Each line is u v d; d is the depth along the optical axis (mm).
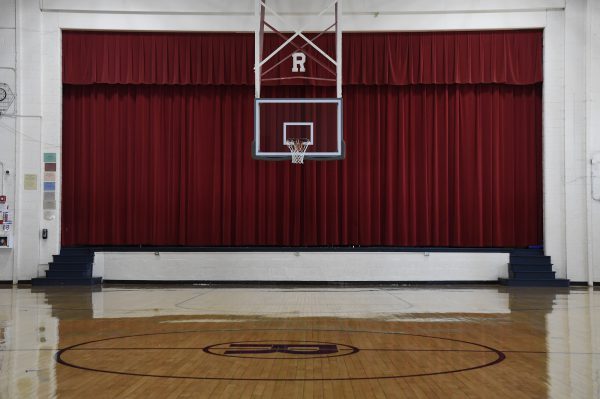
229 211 19094
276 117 18125
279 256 18766
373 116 19266
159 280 18797
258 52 16906
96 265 18891
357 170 19109
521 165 19141
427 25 18891
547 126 18844
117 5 18875
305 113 18062
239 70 18984
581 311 11992
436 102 19125
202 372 6277
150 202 19172
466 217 19047
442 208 19062
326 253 18766
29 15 18891
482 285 18438
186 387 5621
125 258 18844
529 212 19062
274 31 17875
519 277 18281
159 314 11297
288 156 16797
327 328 9523
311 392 5445
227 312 11602
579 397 5309
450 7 18812
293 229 19172
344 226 19062
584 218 18656
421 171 19125
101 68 18969
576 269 18547
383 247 18891
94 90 19203
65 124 19172
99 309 12117
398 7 18812
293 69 18797
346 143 19188
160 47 19016
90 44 19016
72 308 12289
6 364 6730
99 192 19109
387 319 10633
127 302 13469
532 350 7676
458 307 12617
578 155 18734
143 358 7062
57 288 17250
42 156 18797
